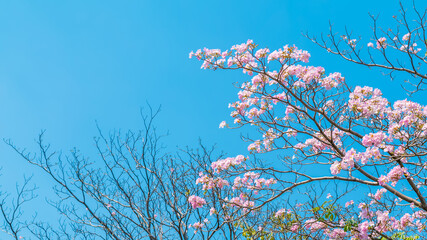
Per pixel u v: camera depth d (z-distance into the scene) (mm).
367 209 5125
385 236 4996
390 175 4516
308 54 5199
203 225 6773
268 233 6262
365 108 5215
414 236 5453
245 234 6504
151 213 7254
